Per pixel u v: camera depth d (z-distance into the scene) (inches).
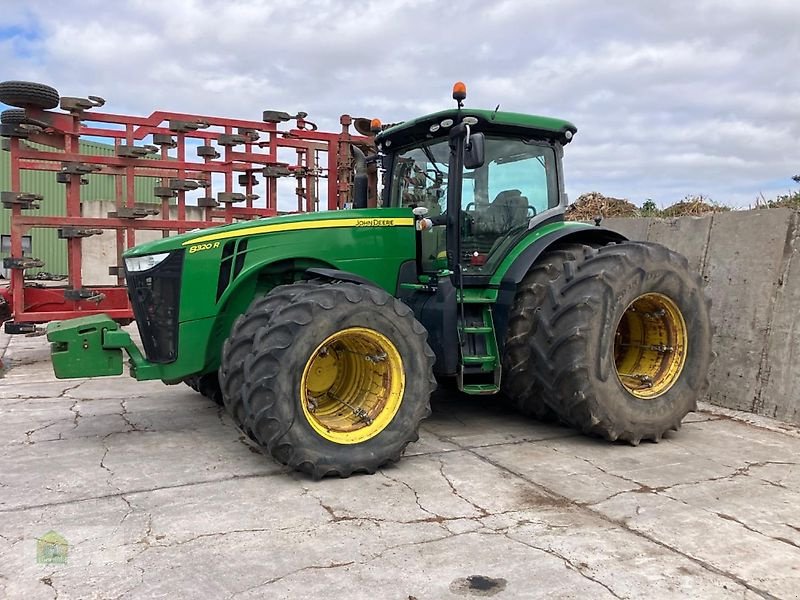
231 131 382.0
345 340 158.6
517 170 195.9
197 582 101.6
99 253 494.0
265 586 100.7
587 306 167.2
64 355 162.2
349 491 140.6
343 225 181.3
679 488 143.2
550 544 115.3
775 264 212.1
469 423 198.2
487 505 133.2
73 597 97.0
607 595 98.7
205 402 222.7
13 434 182.5
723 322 224.8
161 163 314.5
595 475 151.6
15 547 112.7
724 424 199.3
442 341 175.0
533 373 180.7
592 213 396.5
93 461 159.2
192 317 167.5
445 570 105.8
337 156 352.5
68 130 304.5
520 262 182.2
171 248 165.9
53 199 919.7
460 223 180.2
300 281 168.6
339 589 99.9
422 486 143.9
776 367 207.3
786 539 118.2
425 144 196.4
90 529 120.1
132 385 252.5
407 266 190.7
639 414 173.5
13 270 286.5
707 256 235.9
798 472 154.4
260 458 162.6
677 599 97.8
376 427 153.0
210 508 130.6
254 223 174.2
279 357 142.1
